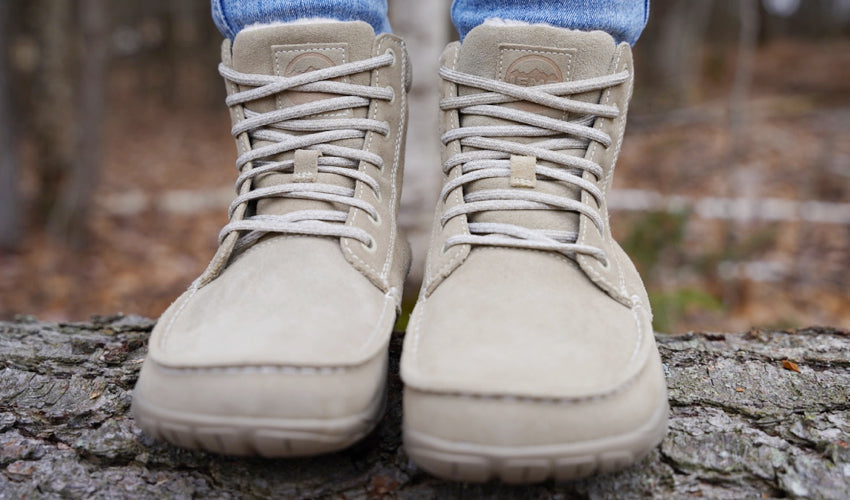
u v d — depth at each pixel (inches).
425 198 45.3
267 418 22.6
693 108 160.2
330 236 25.5
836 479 24.1
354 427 23.0
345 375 23.0
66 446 25.6
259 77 26.1
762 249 77.4
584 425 22.4
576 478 22.8
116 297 77.5
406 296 43.3
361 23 26.2
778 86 199.9
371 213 26.1
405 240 28.2
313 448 22.9
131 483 24.5
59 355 28.9
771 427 25.6
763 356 28.5
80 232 94.5
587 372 22.9
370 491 24.1
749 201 94.7
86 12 93.6
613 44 25.8
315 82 26.1
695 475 24.3
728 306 64.7
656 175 113.0
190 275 83.2
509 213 25.3
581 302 24.3
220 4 26.9
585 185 25.4
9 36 96.6
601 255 25.1
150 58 256.7
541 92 25.5
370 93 26.4
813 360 28.2
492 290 24.3
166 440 23.3
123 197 118.9
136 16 244.8
